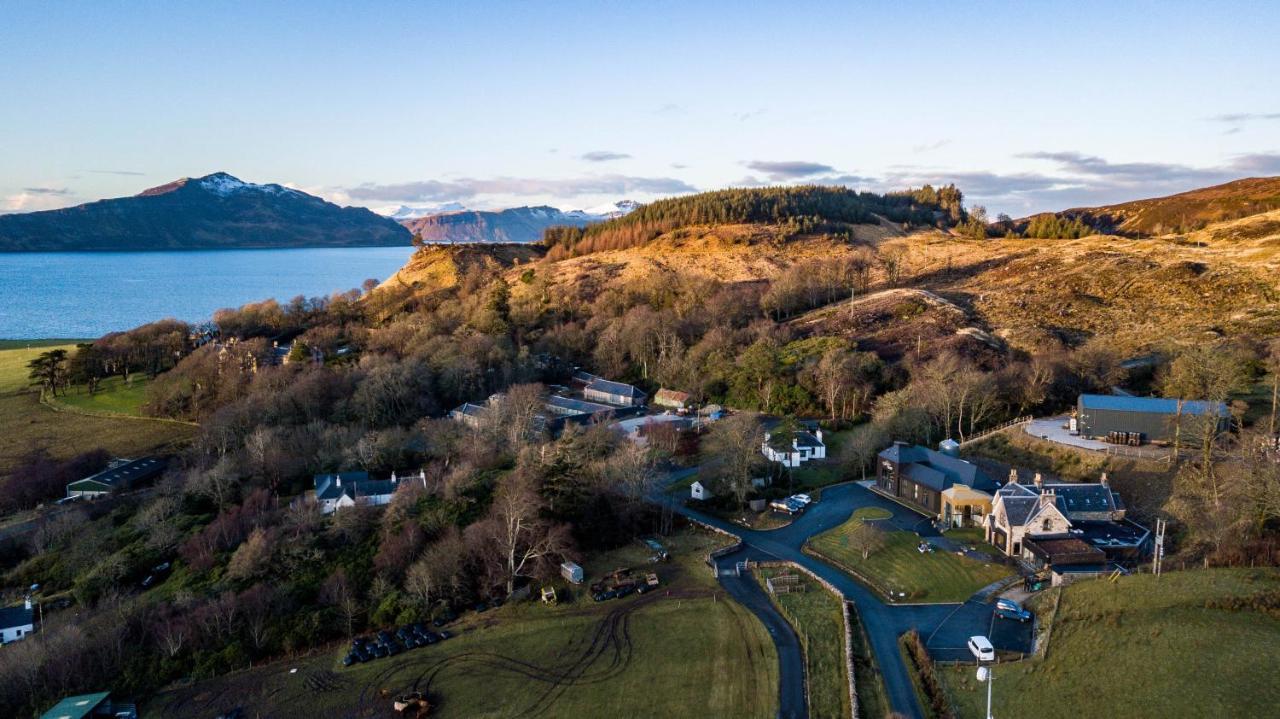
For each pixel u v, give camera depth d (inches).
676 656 2854.3
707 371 6953.7
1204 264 7618.1
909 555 3553.2
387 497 4355.3
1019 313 7308.1
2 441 6013.8
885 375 6097.4
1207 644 2391.7
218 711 2701.8
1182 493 3503.9
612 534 3949.3
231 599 3253.0
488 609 3341.5
